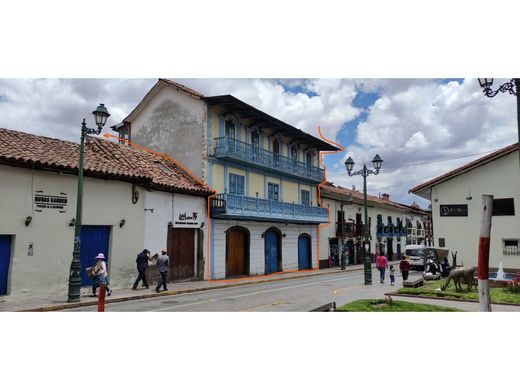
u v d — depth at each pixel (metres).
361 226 43.06
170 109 26.12
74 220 16.03
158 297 16.19
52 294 15.07
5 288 13.93
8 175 14.13
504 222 22.23
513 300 13.22
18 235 14.25
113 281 17.55
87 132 14.08
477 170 23.33
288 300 14.94
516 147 22.00
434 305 11.81
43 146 16.58
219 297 16.11
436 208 24.19
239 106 25.50
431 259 24.55
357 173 22.11
